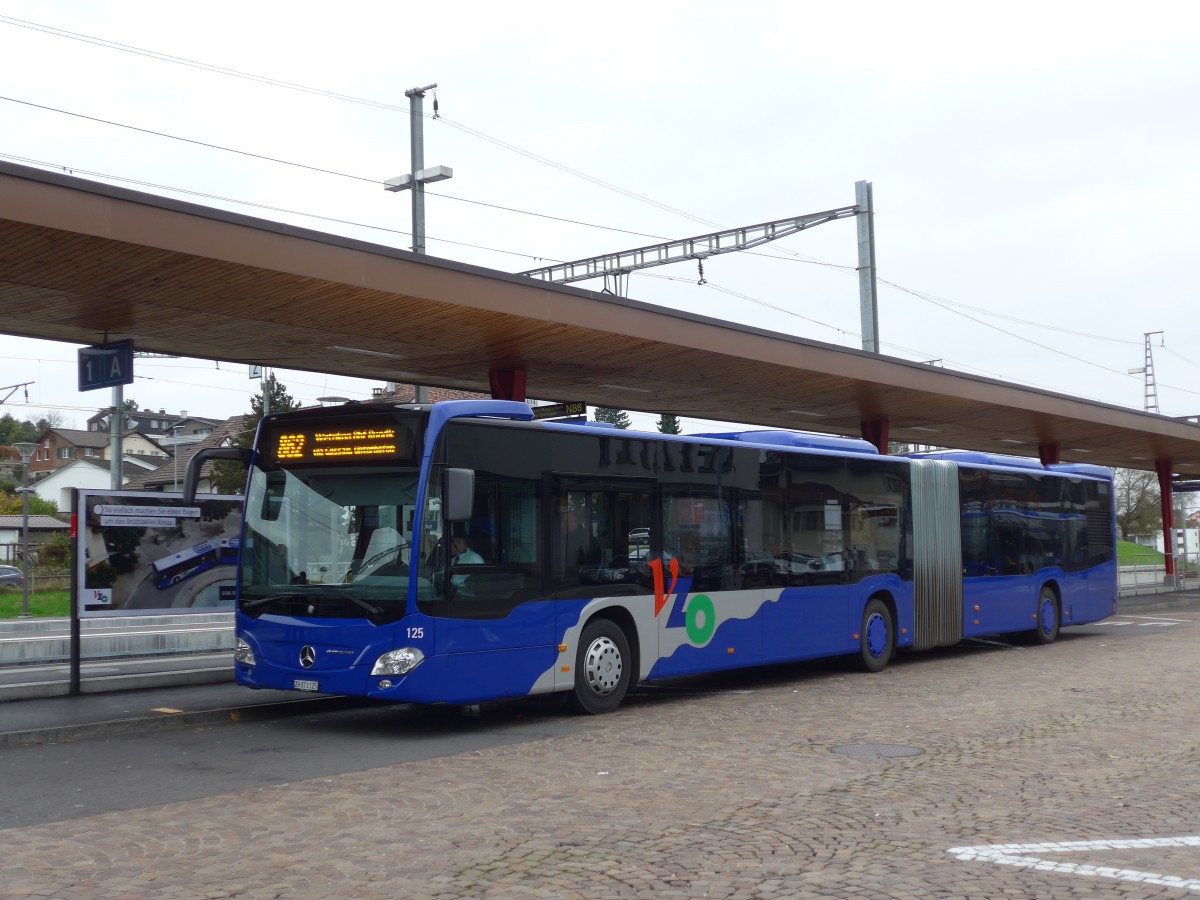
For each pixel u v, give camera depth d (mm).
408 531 11219
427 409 11438
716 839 7051
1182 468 49594
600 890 6016
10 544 63094
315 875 6312
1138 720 11688
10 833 7324
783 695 14398
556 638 12336
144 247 11891
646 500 13609
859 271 28109
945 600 18656
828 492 16438
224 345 17672
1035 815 7676
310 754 10406
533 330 16641
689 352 18641
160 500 14453
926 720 11891
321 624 11359
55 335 16625
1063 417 28969
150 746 10898
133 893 5996
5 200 10898
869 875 6273
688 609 13961
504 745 10797
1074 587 22375
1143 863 6492
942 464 18984
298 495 11906
